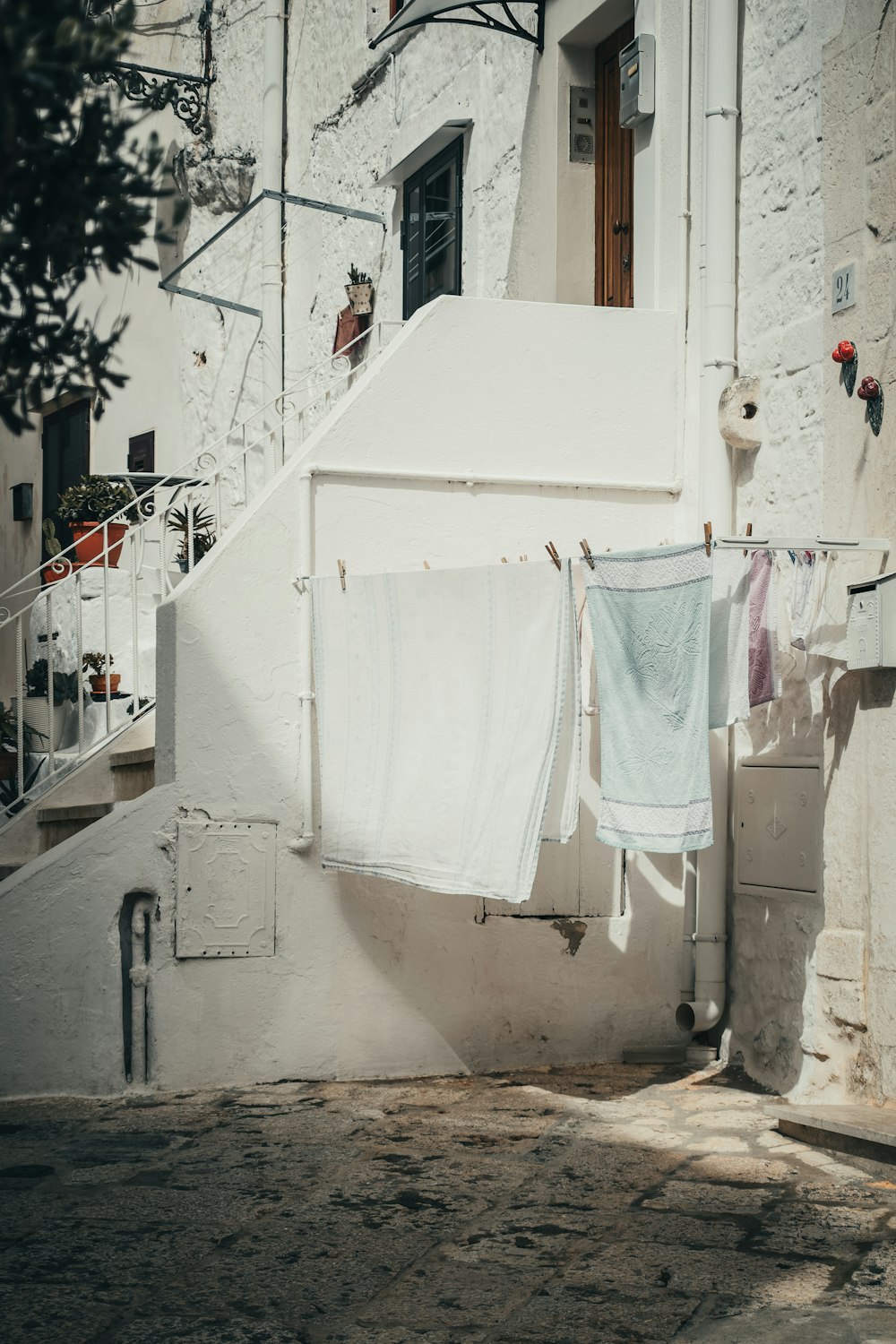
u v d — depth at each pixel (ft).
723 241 21.12
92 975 19.52
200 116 39.91
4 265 8.74
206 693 20.15
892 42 17.54
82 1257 12.96
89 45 7.66
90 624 29.17
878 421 17.66
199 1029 19.90
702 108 21.81
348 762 19.84
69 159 8.48
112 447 43.50
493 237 28.27
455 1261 12.86
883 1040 17.46
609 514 21.94
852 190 18.28
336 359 33.63
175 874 19.86
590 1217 14.10
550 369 21.74
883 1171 15.65
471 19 28.40
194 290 39.40
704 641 17.10
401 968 20.75
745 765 20.77
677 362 22.18
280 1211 14.29
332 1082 20.33
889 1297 11.98
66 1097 19.33
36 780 26.76
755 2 20.76
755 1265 12.72
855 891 18.02
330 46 35.17
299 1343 11.03
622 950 21.71
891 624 17.01
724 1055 21.27
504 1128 17.62
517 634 18.17
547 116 26.05
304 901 20.40
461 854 18.29
